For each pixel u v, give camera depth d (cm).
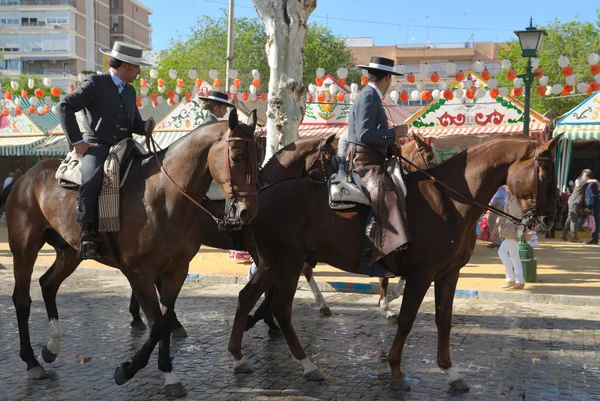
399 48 7394
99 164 560
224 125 542
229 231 643
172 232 543
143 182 552
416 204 573
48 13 7169
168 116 2055
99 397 552
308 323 848
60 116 554
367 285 1100
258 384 589
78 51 7375
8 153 2344
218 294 1059
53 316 652
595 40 3519
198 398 550
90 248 560
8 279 1193
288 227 604
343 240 588
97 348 710
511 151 563
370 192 571
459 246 566
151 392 565
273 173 716
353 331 802
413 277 569
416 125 1914
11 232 637
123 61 585
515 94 1362
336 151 713
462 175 573
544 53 3491
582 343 748
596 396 562
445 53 7325
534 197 546
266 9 1216
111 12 8238
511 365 655
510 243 1076
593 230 1858
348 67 4856
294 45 1220
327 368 641
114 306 945
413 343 742
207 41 4519
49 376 609
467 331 805
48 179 615
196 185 545
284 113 1226
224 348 714
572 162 2422
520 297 1033
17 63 7225
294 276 609
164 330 543
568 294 1034
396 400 548
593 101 1864
